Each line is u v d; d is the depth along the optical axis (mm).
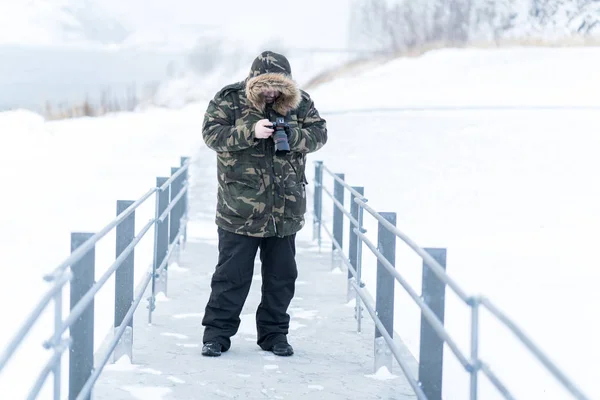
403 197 14477
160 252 6406
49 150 17922
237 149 4426
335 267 7598
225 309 4781
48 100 37938
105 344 4750
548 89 33625
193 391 4156
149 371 4453
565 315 6629
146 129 25672
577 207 13547
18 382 4559
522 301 7090
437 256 3795
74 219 10898
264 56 4539
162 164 17750
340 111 30250
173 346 4973
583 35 49062
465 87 35562
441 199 14250
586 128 21859
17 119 19969
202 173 16422
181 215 8055
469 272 8523
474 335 2836
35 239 9383
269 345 4879
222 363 4629
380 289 4586
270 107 4578
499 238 10844
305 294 6590
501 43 50125
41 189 13297
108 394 4074
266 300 4855
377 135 22344
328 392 4207
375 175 16625
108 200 12766
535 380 4906
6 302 6457
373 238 9586
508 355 5395
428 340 3752
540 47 47875
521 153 18812
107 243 8812
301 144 4500
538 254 9602
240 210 4543
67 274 2969
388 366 4520
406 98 33719
